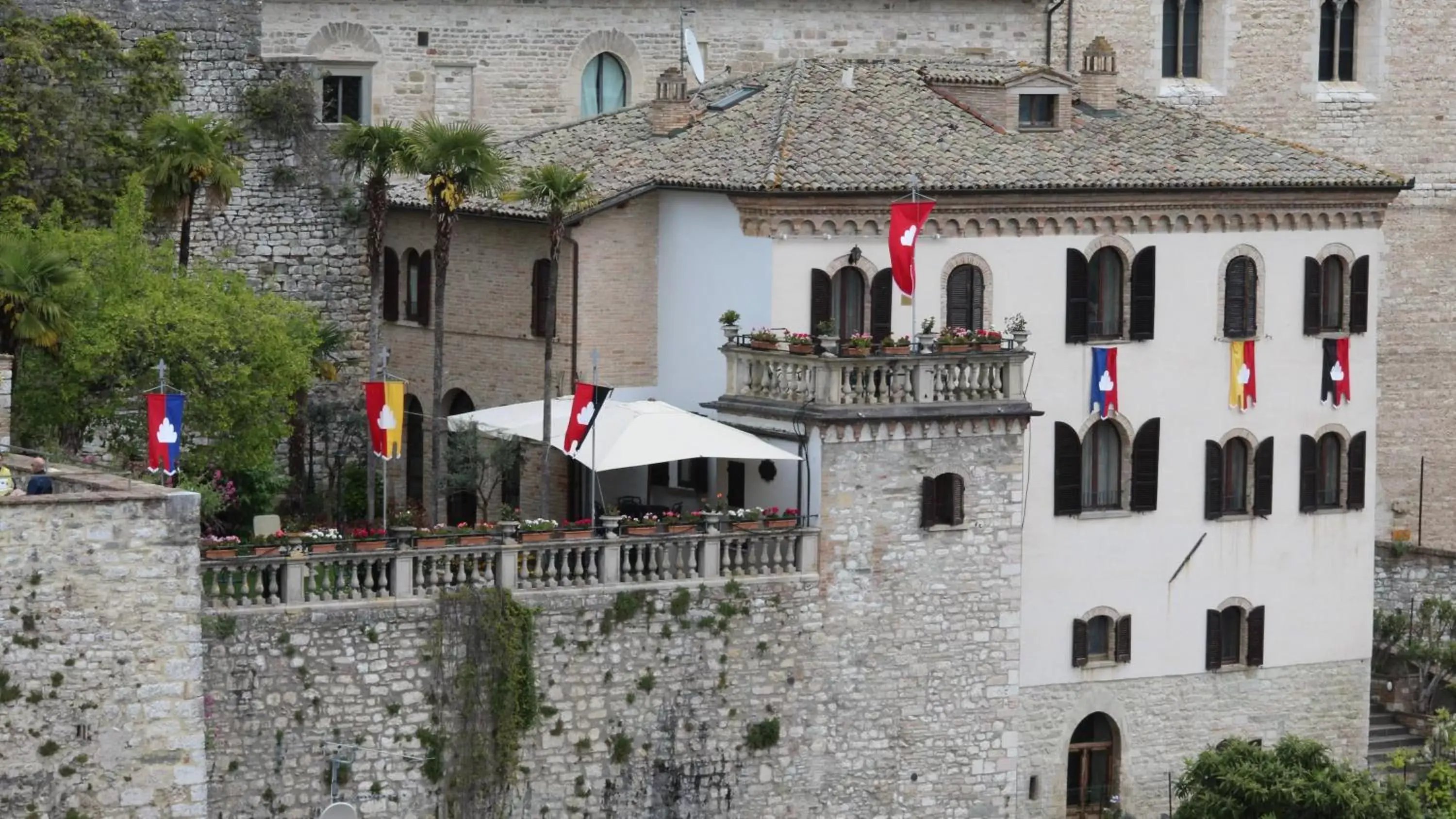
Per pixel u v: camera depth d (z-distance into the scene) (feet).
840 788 295.07
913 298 302.04
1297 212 328.08
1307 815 290.56
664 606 285.23
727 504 297.94
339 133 341.21
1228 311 325.42
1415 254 412.57
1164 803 323.78
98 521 247.29
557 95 362.53
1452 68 414.21
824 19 374.63
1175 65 399.03
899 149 312.09
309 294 341.21
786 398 296.30
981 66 336.08
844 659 294.25
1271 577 329.93
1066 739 316.60
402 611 272.51
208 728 264.72
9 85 318.45
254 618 266.16
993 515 300.40
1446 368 413.59
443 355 331.36
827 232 304.09
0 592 244.63
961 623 299.79
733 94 331.77
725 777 288.92
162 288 296.30
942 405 296.10
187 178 313.73
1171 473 322.75
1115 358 316.81
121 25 329.72
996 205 310.04
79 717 247.50
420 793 273.95
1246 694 328.90
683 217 312.91
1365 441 335.88
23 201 313.94
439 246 306.76
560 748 280.92
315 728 269.23
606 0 362.94
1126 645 319.88
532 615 278.46
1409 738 349.41
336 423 335.88
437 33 356.38
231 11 336.08
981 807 304.09
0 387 274.16
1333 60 408.87
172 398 266.36
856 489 293.43
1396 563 374.22
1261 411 328.29
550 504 316.19
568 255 313.94
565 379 316.19
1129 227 318.45
